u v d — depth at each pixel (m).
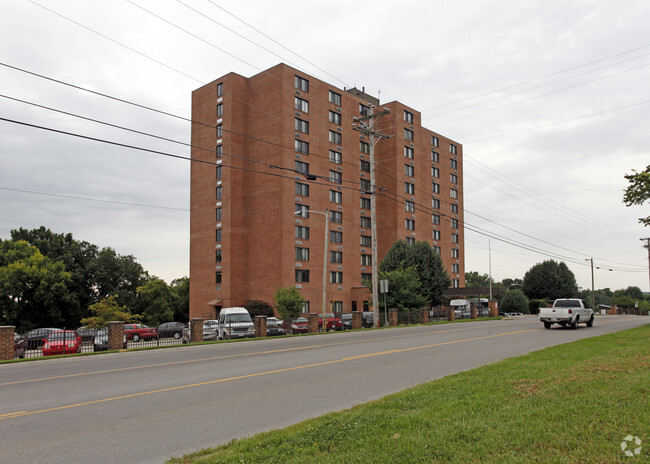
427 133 75.44
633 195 23.89
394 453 5.27
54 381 11.55
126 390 10.18
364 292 60.12
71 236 68.44
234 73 55.16
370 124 34.84
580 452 4.94
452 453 5.18
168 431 7.05
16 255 58.59
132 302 64.19
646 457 4.70
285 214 51.97
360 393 9.66
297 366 13.55
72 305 58.22
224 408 8.46
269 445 5.93
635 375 9.23
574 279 86.00
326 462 5.14
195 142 58.03
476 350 17.31
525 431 5.80
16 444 6.48
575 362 11.95
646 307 100.19
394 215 66.88
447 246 77.56
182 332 28.61
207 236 55.66
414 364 13.81
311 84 56.81
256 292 53.28
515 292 79.44
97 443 6.51
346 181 58.12
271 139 53.44
